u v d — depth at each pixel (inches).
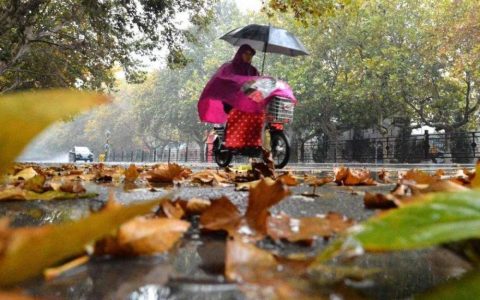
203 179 151.0
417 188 68.5
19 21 520.1
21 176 143.4
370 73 926.4
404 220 17.7
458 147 883.4
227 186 134.3
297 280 27.3
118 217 21.7
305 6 457.4
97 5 545.3
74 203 80.5
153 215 52.4
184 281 28.5
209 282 28.4
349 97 980.6
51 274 27.8
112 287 27.4
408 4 907.4
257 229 42.1
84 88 775.7
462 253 33.5
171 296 25.7
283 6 470.3
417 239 16.8
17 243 18.0
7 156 18.8
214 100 231.6
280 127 232.8
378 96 919.7
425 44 870.4
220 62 1520.7
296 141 1263.5
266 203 42.3
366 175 151.9
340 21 911.7
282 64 1147.9
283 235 39.7
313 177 186.1
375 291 27.3
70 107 19.3
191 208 57.6
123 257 34.0
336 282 27.8
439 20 839.1
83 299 25.0
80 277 29.3
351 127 1170.0
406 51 868.6
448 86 949.8
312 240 38.6
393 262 35.1
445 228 16.9
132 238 33.9
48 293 26.3
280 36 285.9
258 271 28.7
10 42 561.6
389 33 911.0
